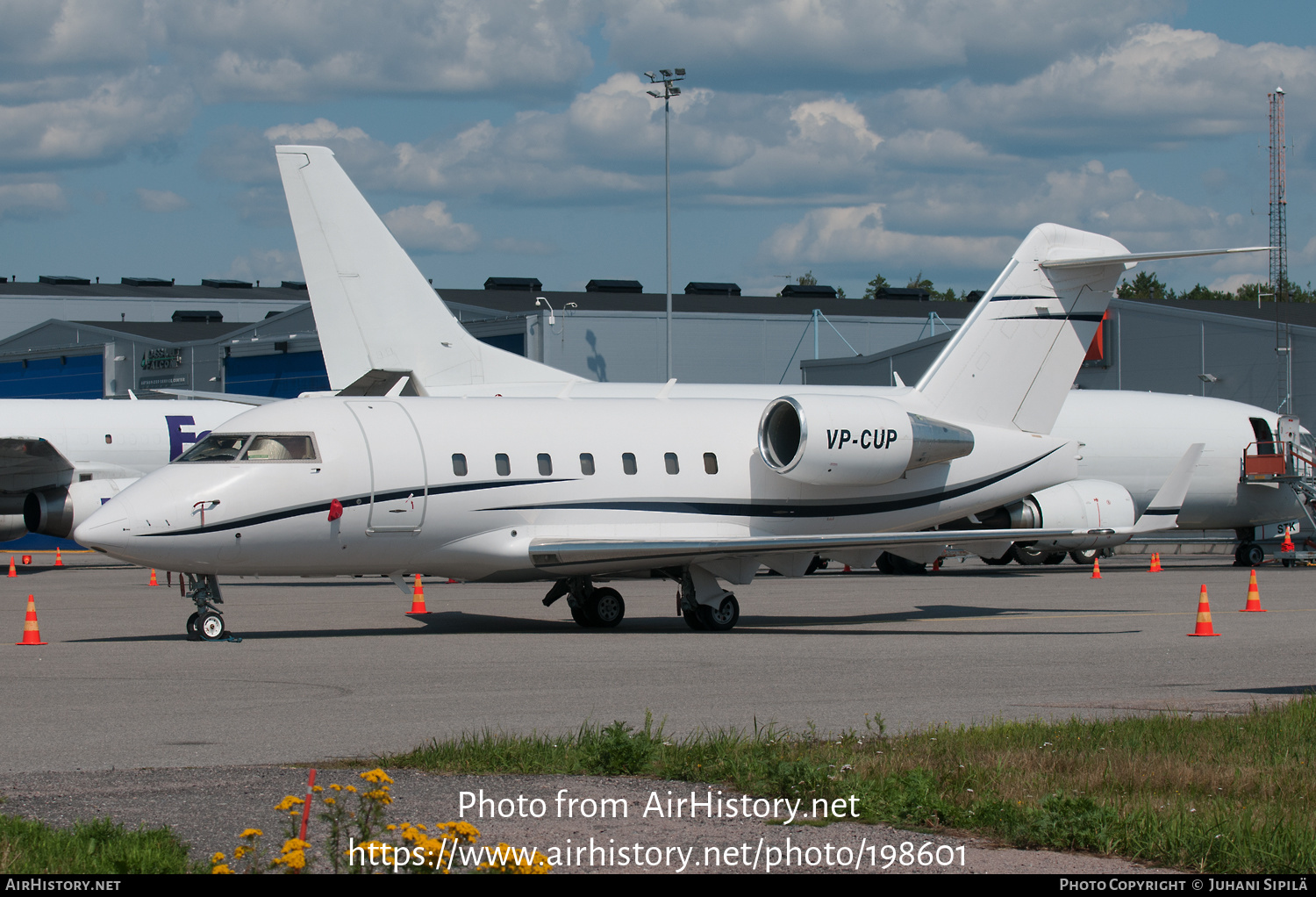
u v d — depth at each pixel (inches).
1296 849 581.6
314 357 4933.6
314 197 2142.0
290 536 1499.8
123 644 1433.3
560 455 1654.8
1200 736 861.2
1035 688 1138.7
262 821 635.5
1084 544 3041.3
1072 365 1978.3
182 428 2942.9
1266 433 3171.8
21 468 2768.2
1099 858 594.9
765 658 1331.2
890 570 2967.5
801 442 1721.2
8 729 899.4
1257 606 1927.9
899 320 4896.7
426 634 1573.6
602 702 1035.9
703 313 4461.1
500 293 5216.5
